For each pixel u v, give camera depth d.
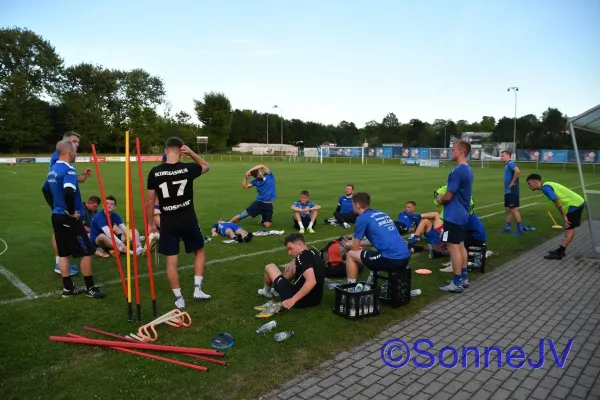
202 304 5.27
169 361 3.82
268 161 53.78
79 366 3.75
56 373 3.63
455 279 5.84
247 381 3.52
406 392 3.42
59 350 4.04
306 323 4.71
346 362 3.89
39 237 9.02
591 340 4.43
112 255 7.49
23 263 7.02
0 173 26.88
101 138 64.31
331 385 3.50
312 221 9.99
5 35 60.12
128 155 4.61
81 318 4.81
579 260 7.63
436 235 7.75
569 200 7.52
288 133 102.62
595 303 5.50
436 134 87.31
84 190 17.89
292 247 5.18
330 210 13.32
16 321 4.70
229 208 13.32
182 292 5.73
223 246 8.34
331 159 59.31
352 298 4.79
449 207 5.75
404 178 25.78
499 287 6.12
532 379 3.66
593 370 3.83
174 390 3.39
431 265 7.28
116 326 4.61
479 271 6.87
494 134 72.75
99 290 5.57
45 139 63.66
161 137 73.25
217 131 79.38
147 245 4.83
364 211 5.51
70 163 5.36
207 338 4.31
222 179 23.70
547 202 16.14
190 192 5.04
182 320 4.67
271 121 102.12
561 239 9.45
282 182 22.64
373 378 3.62
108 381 3.51
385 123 103.19
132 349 4.07
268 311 4.89
